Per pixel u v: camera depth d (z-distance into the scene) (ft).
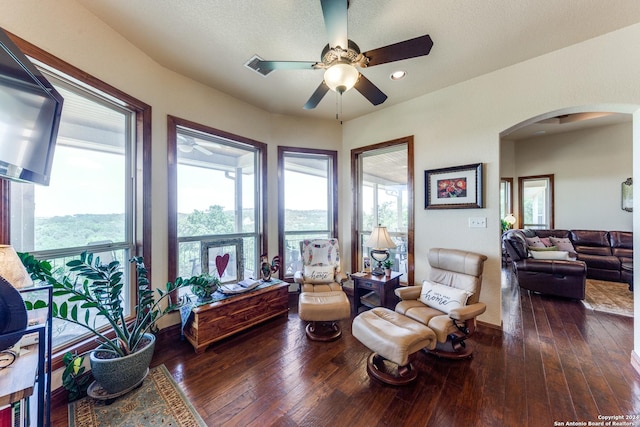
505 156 20.16
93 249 6.28
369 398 5.39
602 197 16.83
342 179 12.64
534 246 15.08
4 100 3.60
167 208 7.96
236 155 10.41
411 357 5.89
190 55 7.36
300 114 11.66
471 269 7.70
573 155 17.81
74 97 5.92
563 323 8.91
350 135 12.36
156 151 7.63
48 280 4.60
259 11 5.75
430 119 9.76
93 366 5.16
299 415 4.95
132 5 5.60
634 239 6.38
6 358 3.49
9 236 4.68
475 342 7.63
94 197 6.34
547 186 18.88
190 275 8.80
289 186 11.96
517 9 5.74
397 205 11.17
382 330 6.05
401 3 5.55
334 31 4.83
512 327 8.62
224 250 9.77
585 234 16.01
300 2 5.50
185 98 8.43
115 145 6.84
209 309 7.30
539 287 11.84
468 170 8.82
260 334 8.27
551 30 6.46
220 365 6.56
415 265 10.21
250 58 7.50
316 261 10.68
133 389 5.57
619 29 6.47
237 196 10.41
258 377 6.10
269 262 11.01
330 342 7.75
